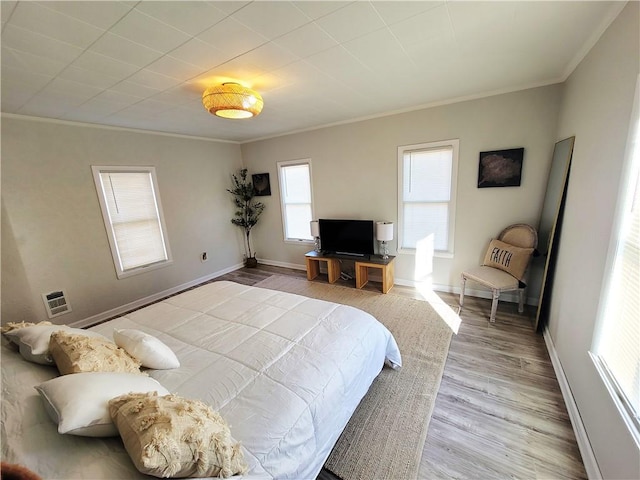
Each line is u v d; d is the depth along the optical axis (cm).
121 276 368
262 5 135
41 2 123
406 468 146
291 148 468
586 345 162
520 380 206
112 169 352
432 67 224
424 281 391
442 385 204
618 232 135
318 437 129
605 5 146
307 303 228
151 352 142
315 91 268
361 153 401
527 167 297
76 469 79
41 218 299
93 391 93
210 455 83
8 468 40
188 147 443
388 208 398
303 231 500
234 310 219
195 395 128
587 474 138
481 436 162
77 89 227
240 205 535
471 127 318
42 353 130
